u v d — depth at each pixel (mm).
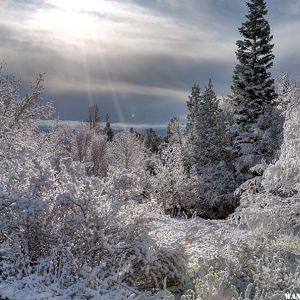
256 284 6934
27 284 5887
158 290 6516
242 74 29500
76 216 6562
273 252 8914
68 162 7398
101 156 42125
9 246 6617
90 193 6820
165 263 6957
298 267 7508
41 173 7070
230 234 11781
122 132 51594
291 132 11141
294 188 11469
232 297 6238
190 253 8727
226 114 32094
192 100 50000
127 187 7219
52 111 19562
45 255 6734
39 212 6484
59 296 5648
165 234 9492
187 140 33812
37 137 21031
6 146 11789
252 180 13297
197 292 6410
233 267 7598
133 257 6379
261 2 29109
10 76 18516
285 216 11125
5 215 6555
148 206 7445
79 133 42219
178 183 27000
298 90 11578
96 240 6723
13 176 7051
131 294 5762
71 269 6324
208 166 30016
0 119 17359
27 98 18781
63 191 7078
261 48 29000
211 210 29375
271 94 28953
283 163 11227
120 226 7055
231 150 28953
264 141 26391
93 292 5711
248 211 11547
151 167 34219
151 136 79062
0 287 5770
